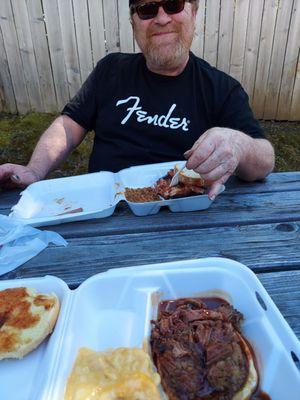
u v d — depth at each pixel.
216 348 0.55
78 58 3.16
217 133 1.00
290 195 1.14
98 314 0.67
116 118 1.53
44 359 0.57
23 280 0.73
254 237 0.92
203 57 3.11
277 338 0.56
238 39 3.03
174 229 0.98
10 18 3.01
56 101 3.37
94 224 1.02
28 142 2.89
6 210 1.13
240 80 3.20
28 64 3.21
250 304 0.64
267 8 2.90
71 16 2.98
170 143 1.50
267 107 3.31
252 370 0.54
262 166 1.19
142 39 1.43
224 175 0.99
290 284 0.76
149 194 1.10
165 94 1.49
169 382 0.53
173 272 0.69
